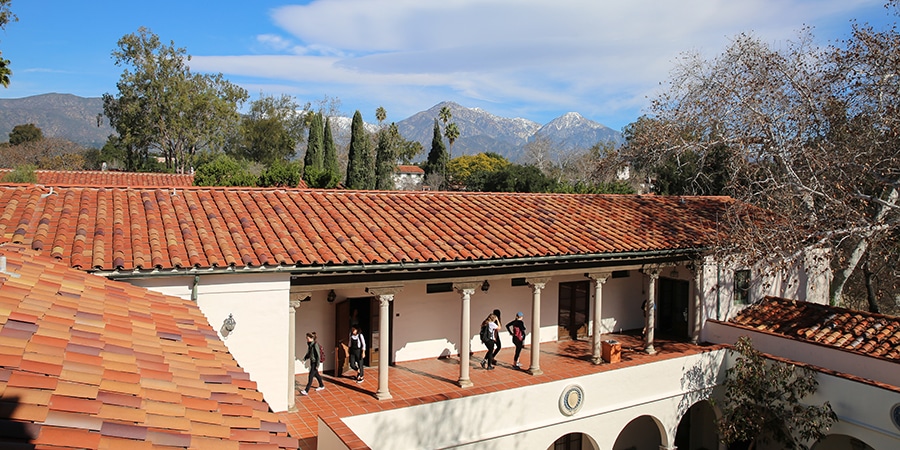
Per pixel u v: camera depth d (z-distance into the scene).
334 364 15.21
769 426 14.34
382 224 14.28
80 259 9.70
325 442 10.29
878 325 14.97
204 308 11.05
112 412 4.86
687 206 20.53
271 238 12.19
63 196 12.59
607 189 38.00
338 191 15.89
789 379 14.41
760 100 19.39
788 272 17.72
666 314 20.06
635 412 14.51
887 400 12.65
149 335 7.17
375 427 11.05
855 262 20.44
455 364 15.93
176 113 46.03
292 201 14.70
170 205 13.06
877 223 16.47
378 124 76.69
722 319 18.28
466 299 13.95
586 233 16.06
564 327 18.72
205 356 7.13
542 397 13.09
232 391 6.25
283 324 11.78
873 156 18.14
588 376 13.74
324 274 12.10
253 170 53.25
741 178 20.67
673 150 23.41
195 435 5.08
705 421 18.12
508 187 46.31
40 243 10.00
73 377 5.14
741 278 18.70
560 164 70.25
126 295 8.89
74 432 4.33
